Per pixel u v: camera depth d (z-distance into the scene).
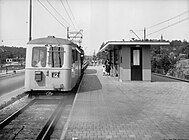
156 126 5.12
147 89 11.42
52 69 9.15
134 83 14.16
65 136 4.50
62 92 9.25
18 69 38.47
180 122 5.45
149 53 14.72
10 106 8.43
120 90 11.10
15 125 6.00
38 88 9.09
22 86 15.10
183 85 13.12
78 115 6.19
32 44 9.29
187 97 9.04
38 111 7.61
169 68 24.12
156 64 27.06
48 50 9.26
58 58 9.27
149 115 6.15
